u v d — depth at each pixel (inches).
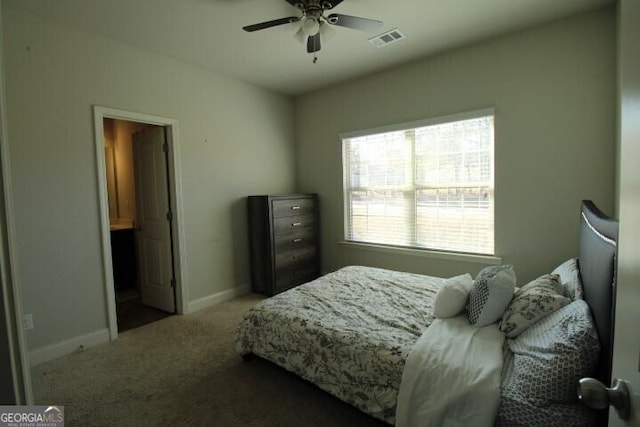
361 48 120.3
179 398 77.2
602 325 46.6
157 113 121.0
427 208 137.4
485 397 49.9
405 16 99.7
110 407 74.4
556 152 105.5
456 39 114.6
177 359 95.1
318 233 171.3
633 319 23.4
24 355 25.9
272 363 85.2
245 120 154.2
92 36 103.8
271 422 69.1
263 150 163.0
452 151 128.9
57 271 97.6
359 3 92.7
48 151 95.2
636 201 22.9
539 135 108.0
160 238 134.7
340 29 105.9
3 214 24.8
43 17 93.6
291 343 76.5
